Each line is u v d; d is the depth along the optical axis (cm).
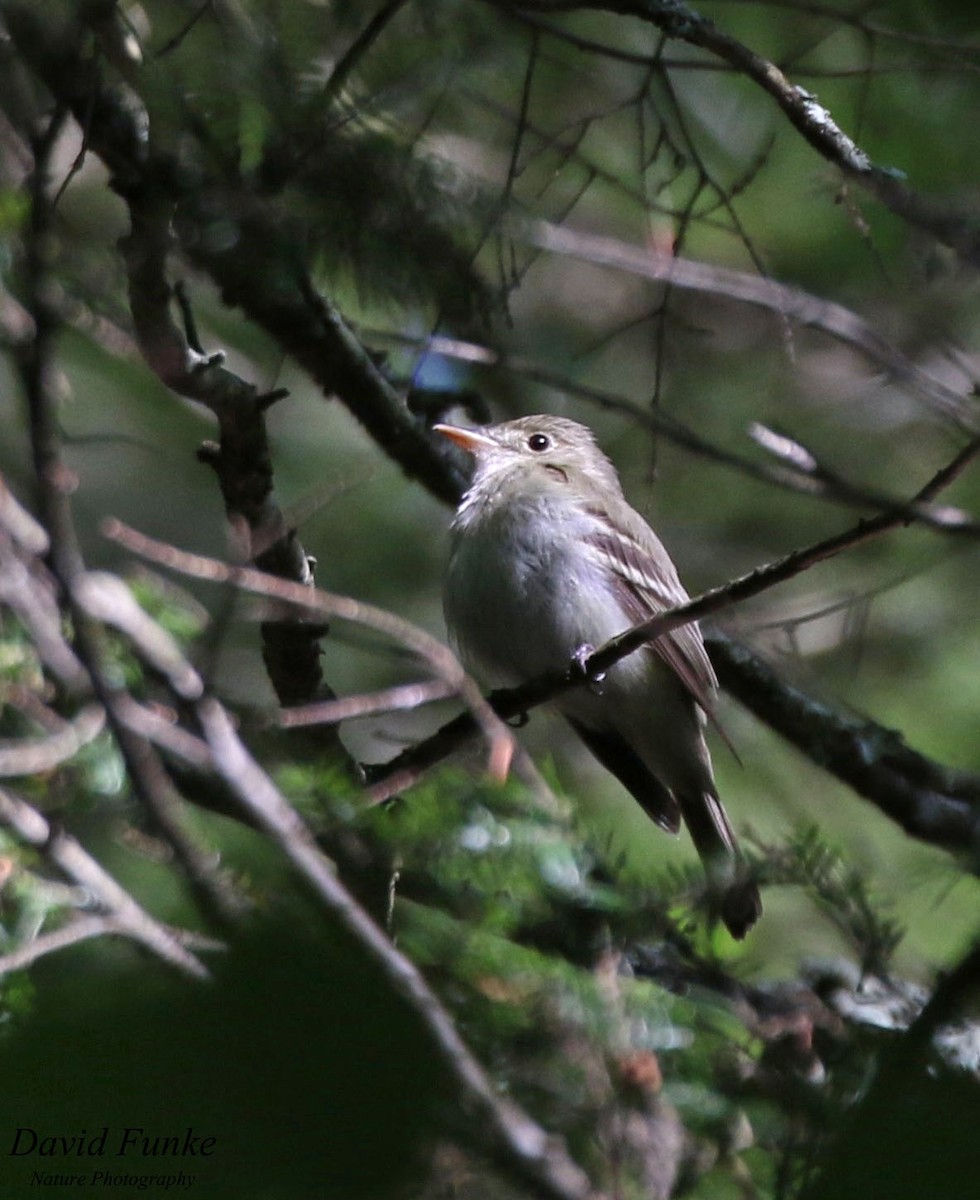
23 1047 468
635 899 811
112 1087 464
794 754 1328
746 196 1299
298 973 484
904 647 1418
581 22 1179
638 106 987
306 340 1054
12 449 830
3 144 745
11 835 726
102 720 675
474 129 1030
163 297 831
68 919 717
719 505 1455
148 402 1435
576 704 1151
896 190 913
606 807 1331
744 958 901
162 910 830
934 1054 678
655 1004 768
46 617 659
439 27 891
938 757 1375
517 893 779
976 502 1387
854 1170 468
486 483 1167
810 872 884
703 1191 714
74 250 861
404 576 1510
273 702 952
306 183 850
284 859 645
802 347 1438
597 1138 704
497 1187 611
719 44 934
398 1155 474
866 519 788
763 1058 761
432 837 771
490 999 724
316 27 852
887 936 870
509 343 1259
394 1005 488
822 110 924
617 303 1435
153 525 1511
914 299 1265
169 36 855
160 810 632
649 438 1309
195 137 823
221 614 670
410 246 870
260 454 871
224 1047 470
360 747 1398
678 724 1152
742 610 1309
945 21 1002
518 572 1117
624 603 1122
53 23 772
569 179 1167
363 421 1139
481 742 866
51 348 614
